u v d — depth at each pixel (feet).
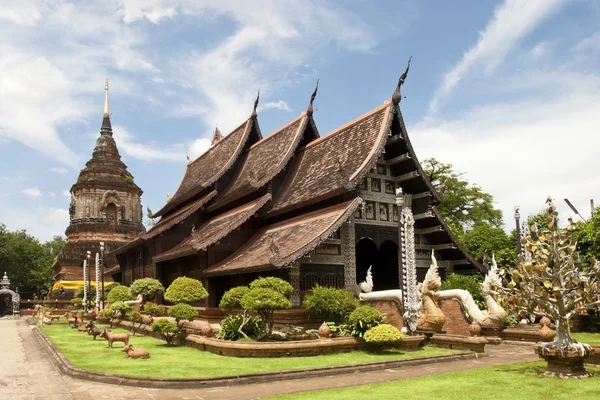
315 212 77.71
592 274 39.73
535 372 42.11
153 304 85.87
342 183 70.49
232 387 38.37
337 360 47.65
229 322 57.82
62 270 192.34
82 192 209.56
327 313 59.26
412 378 41.01
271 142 102.99
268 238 79.71
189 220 100.94
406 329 57.26
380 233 78.69
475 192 160.56
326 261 71.92
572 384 36.68
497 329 66.18
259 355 49.11
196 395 35.65
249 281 74.33
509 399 32.71
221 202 97.40
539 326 71.41
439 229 82.74
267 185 88.22
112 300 96.07
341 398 33.50
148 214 128.88
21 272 252.83
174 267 95.25
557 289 39.14
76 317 98.84
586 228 97.66
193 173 135.33
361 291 72.43
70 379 42.27
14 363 53.93
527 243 41.34
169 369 42.93
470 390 35.47
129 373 41.22
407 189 83.35
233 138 118.52
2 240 249.34
